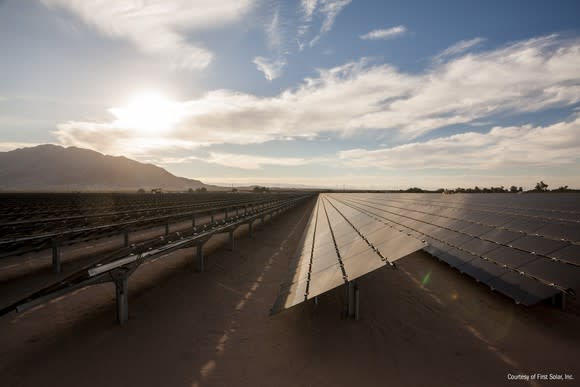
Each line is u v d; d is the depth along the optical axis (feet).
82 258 44.29
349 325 23.58
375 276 36.70
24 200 90.63
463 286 32.63
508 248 32.94
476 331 22.21
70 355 19.04
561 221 35.96
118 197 132.46
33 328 22.48
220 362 18.70
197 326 23.79
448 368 17.70
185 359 19.02
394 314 25.55
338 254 29.01
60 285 19.97
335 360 18.81
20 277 34.86
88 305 27.02
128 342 20.94
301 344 20.90
